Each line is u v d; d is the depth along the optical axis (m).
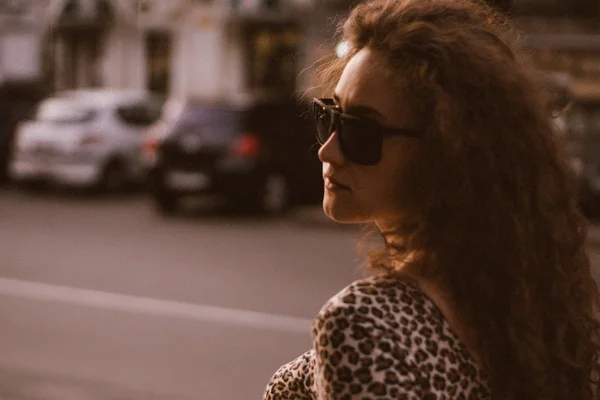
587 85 19.66
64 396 5.71
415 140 1.23
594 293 1.42
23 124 18.02
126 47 32.31
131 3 32.12
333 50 1.54
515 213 1.25
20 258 10.84
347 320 1.11
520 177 1.26
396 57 1.23
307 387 1.40
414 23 1.23
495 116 1.24
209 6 30.84
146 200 17.42
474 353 1.23
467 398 1.17
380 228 1.34
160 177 15.11
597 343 1.39
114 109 18.12
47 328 7.50
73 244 11.99
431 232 1.26
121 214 15.33
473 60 1.24
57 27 33.06
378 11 1.27
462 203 1.23
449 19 1.28
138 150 18.25
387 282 1.17
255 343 7.11
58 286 9.23
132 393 5.84
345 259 11.23
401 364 1.10
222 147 14.76
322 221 14.64
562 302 1.31
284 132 15.27
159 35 31.97
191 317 7.94
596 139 15.17
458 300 1.25
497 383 1.23
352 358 1.09
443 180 1.23
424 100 1.22
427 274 1.26
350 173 1.27
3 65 33.25
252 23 29.84
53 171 17.53
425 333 1.14
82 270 10.12
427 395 1.11
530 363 1.24
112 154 17.86
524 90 1.27
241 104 15.05
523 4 20.38
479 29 1.30
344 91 1.26
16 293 8.86
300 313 8.19
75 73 33.25
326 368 1.11
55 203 16.77
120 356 6.69
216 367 6.45
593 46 19.84
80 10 32.84
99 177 17.70
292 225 14.25
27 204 16.52
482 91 1.24
